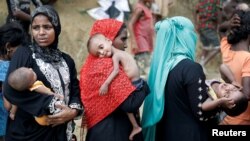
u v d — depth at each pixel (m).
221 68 3.90
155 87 3.51
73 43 8.66
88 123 3.47
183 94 3.44
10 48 3.89
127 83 3.36
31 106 3.14
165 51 3.54
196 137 3.43
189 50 3.55
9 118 3.43
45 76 3.23
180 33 3.56
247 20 3.86
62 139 3.30
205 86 3.42
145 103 3.63
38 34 3.26
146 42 7.41
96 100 3.40
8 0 5.35
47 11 3.27
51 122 3.19
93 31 3.55
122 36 3.52
